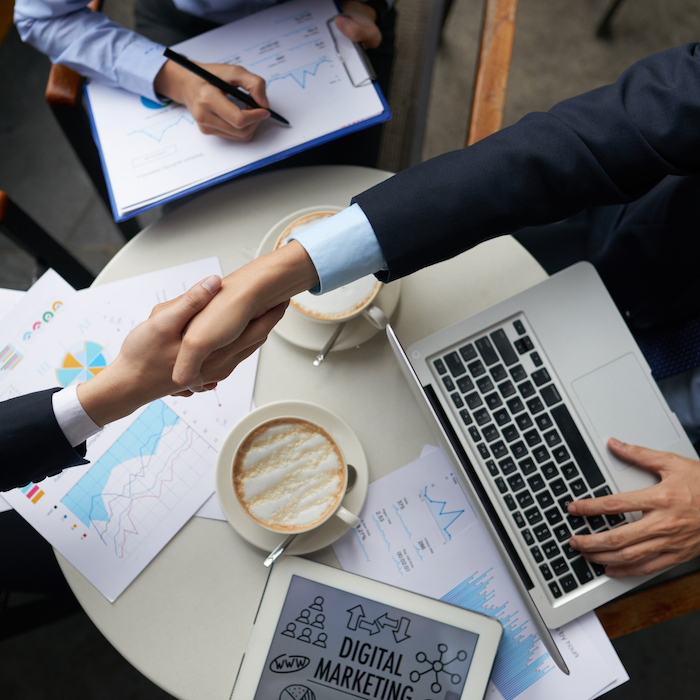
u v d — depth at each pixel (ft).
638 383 2.31
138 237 2.60
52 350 2.46
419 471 2.39
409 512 2.36
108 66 2.64
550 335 2.32
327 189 2.68
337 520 2.28
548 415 2.30
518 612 2.29
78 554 2.27
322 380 2.47
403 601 2.19
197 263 2.57
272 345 2.49
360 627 2.17
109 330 2.48
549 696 2.23
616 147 2.04
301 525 2.16
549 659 2.26
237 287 1.89
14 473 1.99
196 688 2.19
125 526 2.30
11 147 5.08
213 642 2.23
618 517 2.26
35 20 2.75
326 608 2.18
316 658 2.14
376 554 2.32
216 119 2.52
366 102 2.66
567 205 2.12
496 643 2.16
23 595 4.09
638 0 5.72
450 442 1.93
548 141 2.04
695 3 5.75
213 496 2.34
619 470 2.28
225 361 1.98
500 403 2.30
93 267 4.98
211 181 2.56
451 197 1.99
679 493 2.19
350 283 2.26
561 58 5.63
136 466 2.35
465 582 2.31
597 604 2.22
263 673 2.12
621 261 2.91
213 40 2.74
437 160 2.06
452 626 2.17
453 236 2.02
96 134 2.65
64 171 5.08
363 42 2.82
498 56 2.81
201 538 2.31
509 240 2.65
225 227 2.62
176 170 2.58
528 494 2.27
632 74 2.18
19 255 4.91
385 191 2.00
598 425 2.30
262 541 2.23
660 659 4.59
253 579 2.28
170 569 2.28
